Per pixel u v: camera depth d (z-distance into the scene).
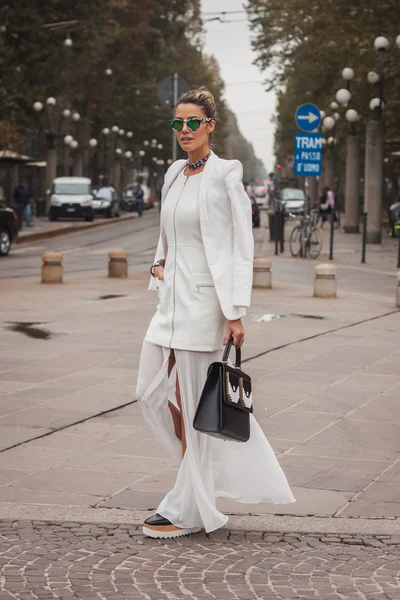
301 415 7.97
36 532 5.23
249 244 4.98
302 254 27.88
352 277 21.73
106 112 74.56
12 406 8.20
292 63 48.31
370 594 4.42
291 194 60.31
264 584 4.54
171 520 5.13
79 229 46.84
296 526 5.33
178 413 5.25
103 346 11.37
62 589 4.46
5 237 29.91
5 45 38.62
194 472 5.05
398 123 40.06
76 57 45.72
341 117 43.50
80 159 71.50
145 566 4.76
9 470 6.36
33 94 40.47
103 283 19.61
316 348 11.36
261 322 13.66
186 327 5.06
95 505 5.66
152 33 69.44
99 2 40.00
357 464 6.57
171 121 5.04
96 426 7.54
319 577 4.62
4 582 4.54
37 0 38.28
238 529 5.29
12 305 15.58
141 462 6.55
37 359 10.49
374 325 13.49
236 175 5.01
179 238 5.12
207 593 4.42
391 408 8.27
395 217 39.75
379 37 31.19
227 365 4.89
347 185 42.97
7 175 59.06
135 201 75.31
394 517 5.48
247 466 5.13
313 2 37.16
